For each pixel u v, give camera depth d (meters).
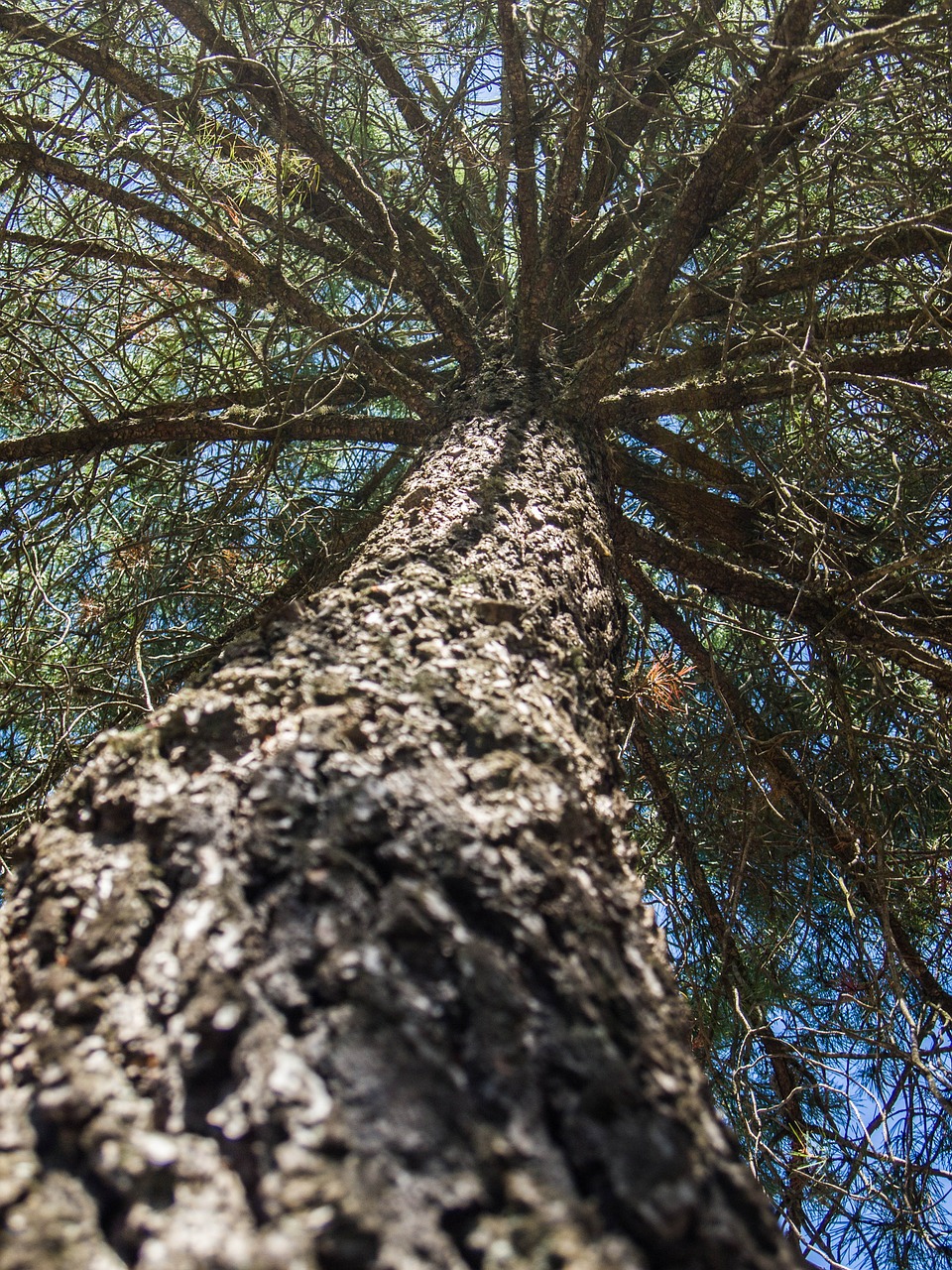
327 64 3.20
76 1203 0.68
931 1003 2.92
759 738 3.32
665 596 3.31
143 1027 0.80
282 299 2.91
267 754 1.06
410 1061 0.74
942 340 2.86
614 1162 0.72
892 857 3.03
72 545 3.24
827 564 2.96
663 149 3.23
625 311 2.43
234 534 3.17
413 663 1.27
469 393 2.65
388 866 0.92
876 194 3.03
